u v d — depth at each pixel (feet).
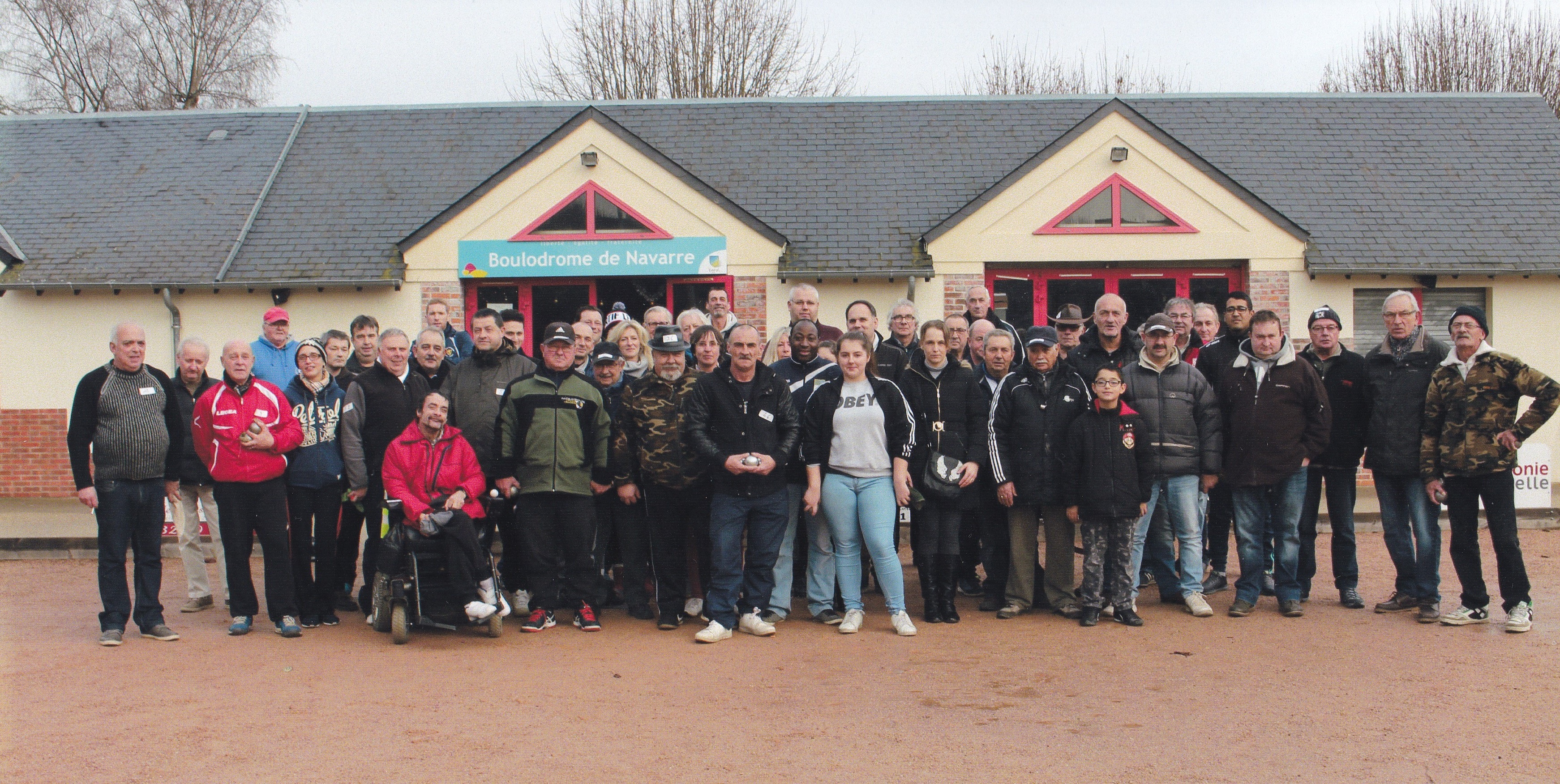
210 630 23.39
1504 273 42.63
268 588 22.86
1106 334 24.66
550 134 43.32
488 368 24.61
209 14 90.53
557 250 43.37
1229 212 43.21
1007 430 24.07
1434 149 48.85
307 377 23.63
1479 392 21.97
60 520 37.91
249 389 22.57
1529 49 90.17
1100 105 51.11
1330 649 20.89
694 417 22.57
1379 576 28.14
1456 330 22.34
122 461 22.03
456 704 17.72
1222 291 44.39
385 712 17.34
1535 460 35.60
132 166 49.96
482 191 43.34
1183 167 43.29
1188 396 24.02
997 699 17.94
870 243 43.88
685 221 43.39
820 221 44.91
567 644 21.98
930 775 14.47
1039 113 51.42
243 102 93.40
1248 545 24.03
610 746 15.65
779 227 44.47
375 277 43.04
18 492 44.50
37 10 86.53
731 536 22.52
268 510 22.62
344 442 23.57
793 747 15.60
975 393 23.44
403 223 45.60
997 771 14.62
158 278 43.42
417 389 24.30
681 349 23.08
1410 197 45.98
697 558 25.29
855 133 50.21
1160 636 22.21
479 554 22.16
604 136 43.32
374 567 23.95
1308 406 23.52
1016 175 43.42
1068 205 43.39
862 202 45.88
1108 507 22.81
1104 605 23.98
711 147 49.42
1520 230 44.34
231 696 18.24
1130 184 43.34
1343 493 24.59
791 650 21.33
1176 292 44.45
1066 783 14.19
